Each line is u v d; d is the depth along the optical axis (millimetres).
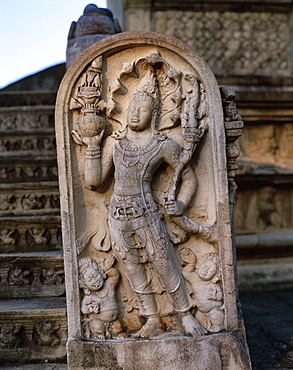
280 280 4086
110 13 3699
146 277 2254
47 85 5043
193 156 2309
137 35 2234
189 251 2271
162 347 2141
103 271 2283
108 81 2309
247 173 3965
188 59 2270
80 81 2273
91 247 2312
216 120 2250
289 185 4211
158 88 2314
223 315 2215
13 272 2723
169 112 2303
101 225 2316
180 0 4301
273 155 4148
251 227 4176
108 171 2277
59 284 2723
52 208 3414
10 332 2438
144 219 2186
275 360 2381
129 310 2297
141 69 2314
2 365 2373
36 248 3045
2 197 3379
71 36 3551
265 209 4188
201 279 2252
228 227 2227
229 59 4352
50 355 2422
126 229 2193
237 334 2191
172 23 4320
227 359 2148
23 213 3369
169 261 2205
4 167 3676
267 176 4043
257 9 4379
